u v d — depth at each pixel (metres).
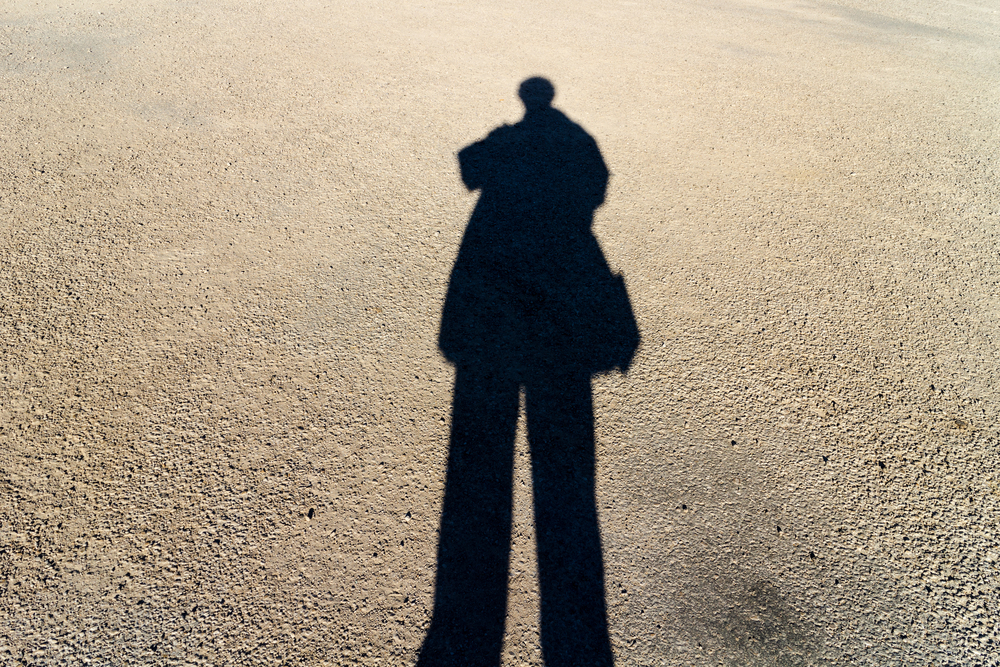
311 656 2.09
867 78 6.91
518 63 6.58
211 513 2.46
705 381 3.17
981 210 4.72
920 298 3.81
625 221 4.33
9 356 3.01
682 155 5.17
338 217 4.15
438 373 3.12
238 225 4.01
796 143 5.48
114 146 4.65
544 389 3.07
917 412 3.08
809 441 2.91
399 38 6.95
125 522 2.40
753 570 2.41
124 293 3.43
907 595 2.36
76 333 3.17
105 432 2.72
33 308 3.27
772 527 2.56
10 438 2.66
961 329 3.60
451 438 2.81
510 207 4.38
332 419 2.86
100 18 6.83
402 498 2.56
